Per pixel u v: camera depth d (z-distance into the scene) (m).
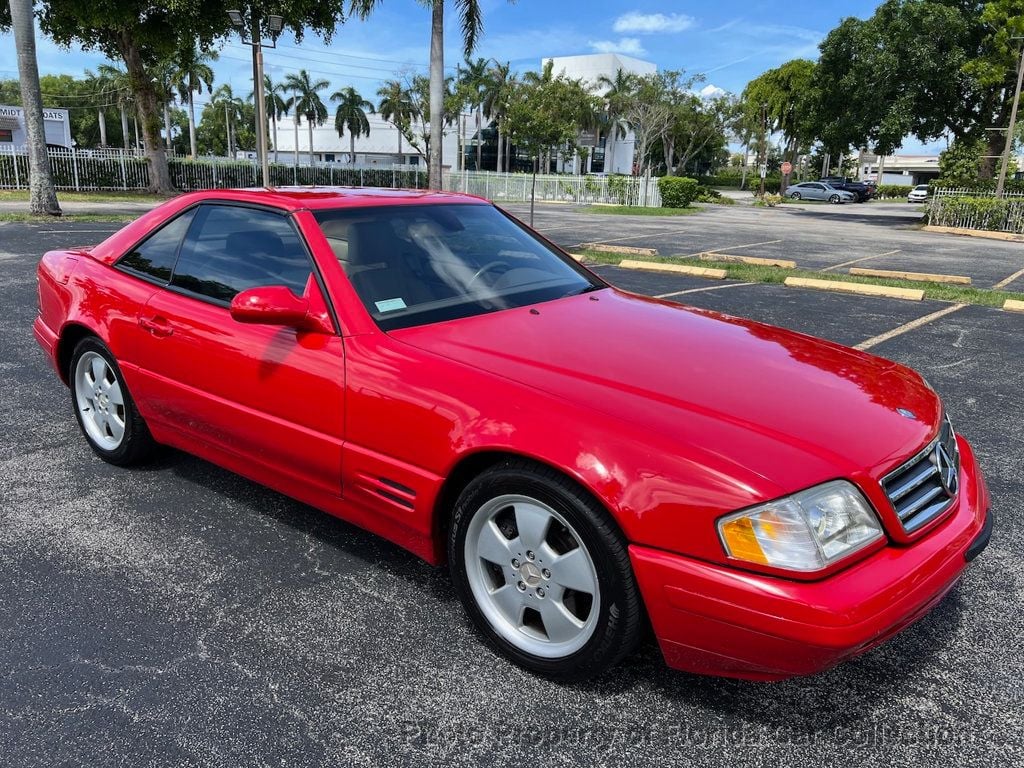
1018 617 2.79
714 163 93.88
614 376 2.44
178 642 2.59
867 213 38.38
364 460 2.66
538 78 64.31
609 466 2.09
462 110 67.06
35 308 7.65
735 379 2.48
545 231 19.94
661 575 2.02
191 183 32.81
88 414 4.07
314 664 2.49
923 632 2.71
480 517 2.44
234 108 96.81
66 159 28.31
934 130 34.41
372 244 3.09
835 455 2.09
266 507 3.60
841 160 81.94
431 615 2.77
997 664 2.53
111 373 3.90
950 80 31.19
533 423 2.23
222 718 2.24
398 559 3.16
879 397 2.49
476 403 2.37
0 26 23.97
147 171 30.88
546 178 39.81
